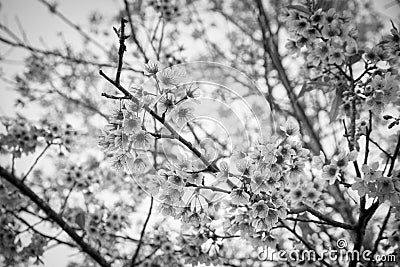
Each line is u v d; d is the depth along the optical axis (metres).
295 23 0.81
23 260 1.05
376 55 0.78
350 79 0.80
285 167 0.66
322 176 0.74
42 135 1.07
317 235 0.99
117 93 0.63
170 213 0.65
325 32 0.80
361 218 0.79
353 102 0.81
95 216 1.08
